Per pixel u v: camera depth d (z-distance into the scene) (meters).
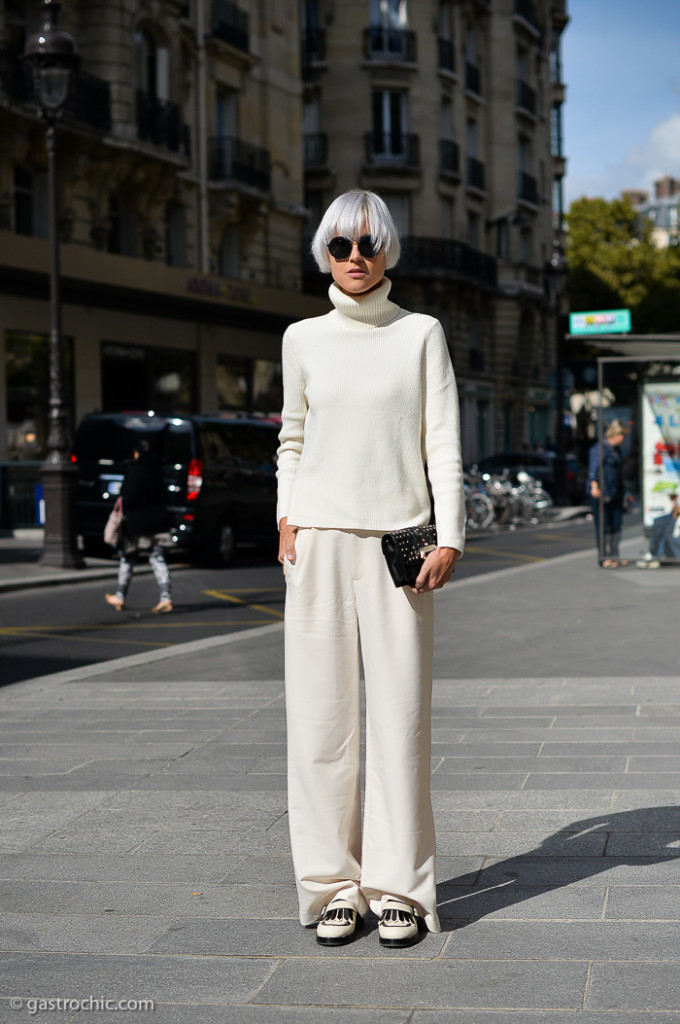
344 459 3.37
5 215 24.98
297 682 3.42
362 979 3.03
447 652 8.62
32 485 22.52
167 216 30.59
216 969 3.12
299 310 34.47
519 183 50.94
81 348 26.53
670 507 14.73
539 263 53.03
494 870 3.82
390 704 3.34
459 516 3.34
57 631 10.95
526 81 51.88
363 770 5.27
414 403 3.40
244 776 5.10
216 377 31.47
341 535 3.37
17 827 4.43
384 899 3.31
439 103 44.06
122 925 3.44
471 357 48.12
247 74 33.38
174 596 13.80
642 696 6.66
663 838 4.06
